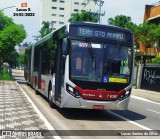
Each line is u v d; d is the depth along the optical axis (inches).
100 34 538.6
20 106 627.2
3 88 1071.0
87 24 537.0
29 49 1183.6
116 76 534.6
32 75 1031.6
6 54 1614.2
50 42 682.8
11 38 1541.6
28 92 985.5
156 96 1179.3
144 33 2026.3
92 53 530.0
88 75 524.4
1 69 1702.8
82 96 520.7
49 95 665.6
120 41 546.3
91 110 655.8
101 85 526.0
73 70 522.9
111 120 546.0
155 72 1417.3
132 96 1120.8
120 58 541.6
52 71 634.2
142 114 645.3
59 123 490.9
